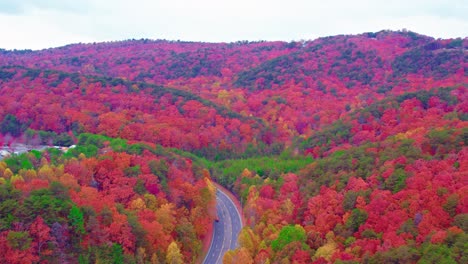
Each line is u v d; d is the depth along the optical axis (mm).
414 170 88062
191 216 104188
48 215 76812
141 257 83438
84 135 141875
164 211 94562
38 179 88000
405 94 156625
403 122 138125
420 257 66750
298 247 81938
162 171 109875
